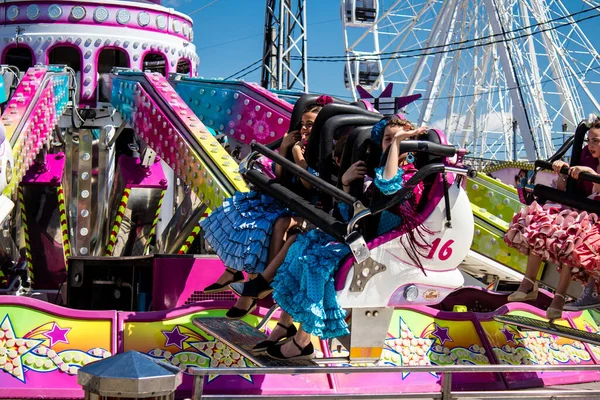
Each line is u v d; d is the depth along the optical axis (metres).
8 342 4.86
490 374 5.91
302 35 25.23
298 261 4.35
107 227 13.34
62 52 16.56
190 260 6.36
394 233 4.33
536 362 6.21
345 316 4.34
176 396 4.93
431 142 4.31
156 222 12.90
